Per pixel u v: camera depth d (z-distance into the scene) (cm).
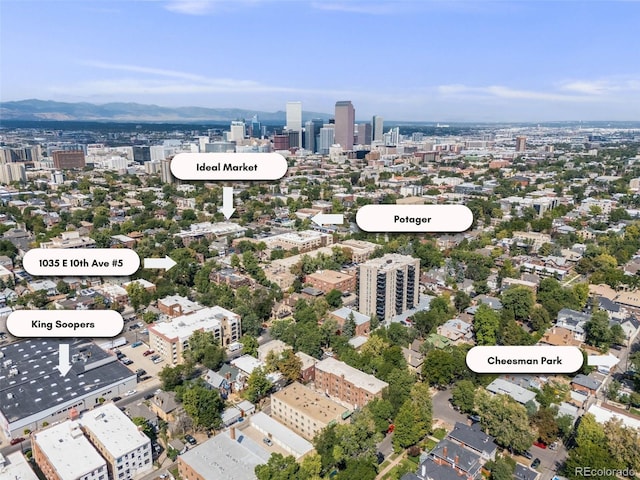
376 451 15925
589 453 14525
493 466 14312
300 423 17150
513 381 19488
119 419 16488
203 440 16775
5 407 17738
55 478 14175
